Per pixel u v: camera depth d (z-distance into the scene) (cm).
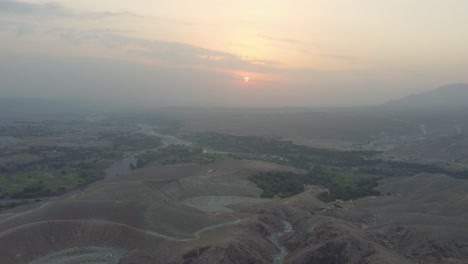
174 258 8406
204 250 8412
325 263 8519
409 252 9125
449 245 9131
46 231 9075
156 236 9338
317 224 10106
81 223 9412
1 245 8438
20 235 8788
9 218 9919
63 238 9050
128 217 9894
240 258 8338
